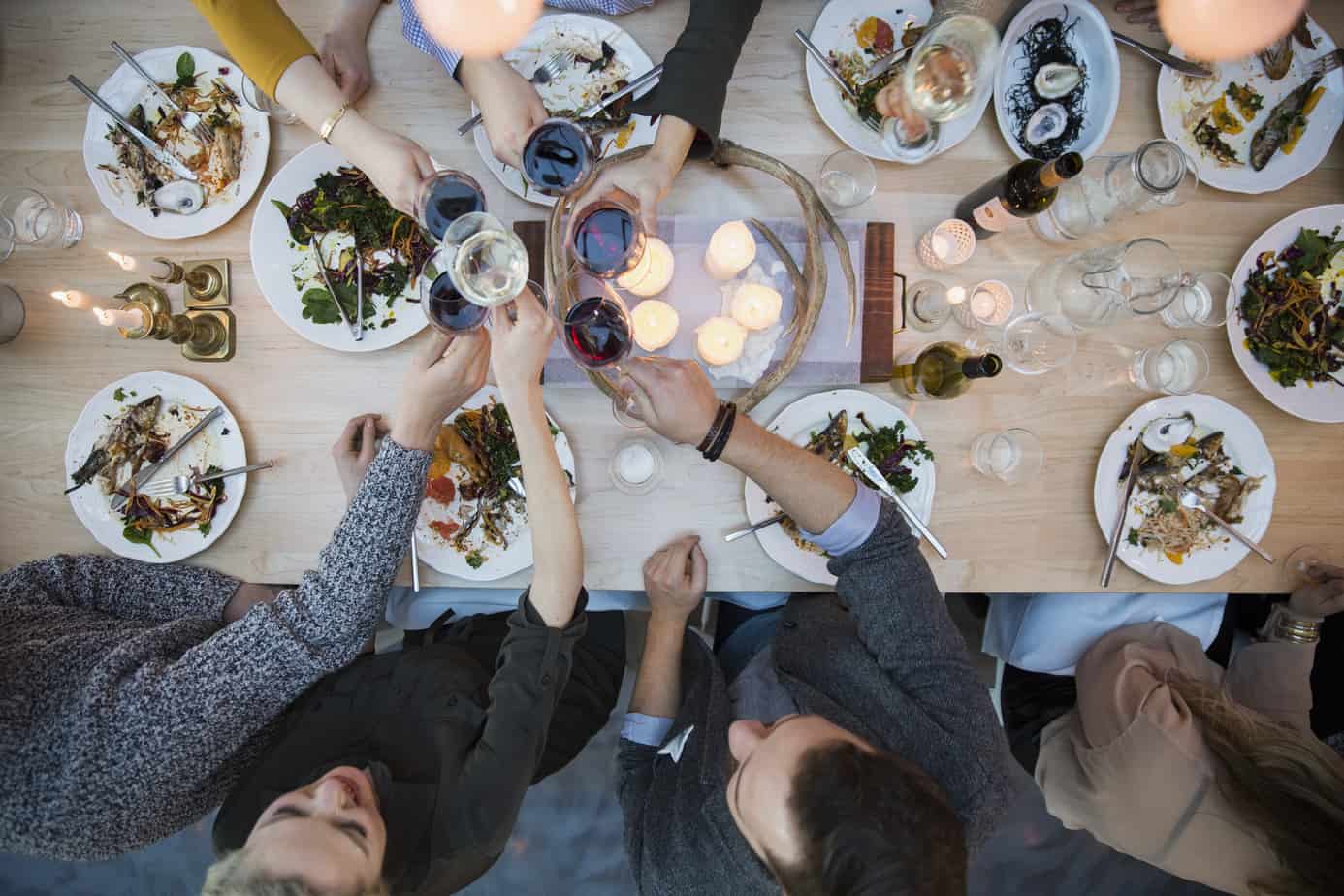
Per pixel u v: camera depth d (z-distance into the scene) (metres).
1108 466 1.21
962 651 1.04
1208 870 1.13
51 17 1.17
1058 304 1.21
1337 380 1.21
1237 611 1.50
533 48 1.17
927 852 0.76
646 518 1.20
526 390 0.96
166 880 1.91
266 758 1.04
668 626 1.26
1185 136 1.22
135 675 0.96
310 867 0.84
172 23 1.18
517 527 1.16
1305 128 1.22
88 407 1.15
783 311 1.16
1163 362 1.21
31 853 0.93
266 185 1.18
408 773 1.04
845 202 1.19
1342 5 1.23
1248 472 1.22
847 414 1.18
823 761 0.82
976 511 1.22
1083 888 1.98
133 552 1.15
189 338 1.16
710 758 1.05
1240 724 1.11
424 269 1.03
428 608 1.39
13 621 1.04
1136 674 1.22
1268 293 1.22
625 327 0.99
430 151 1.18
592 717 1.38
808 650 1.12
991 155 1.21
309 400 1.18
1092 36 1.18
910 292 1.20
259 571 1.17
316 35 1.19
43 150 1.18
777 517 1.17
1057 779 1.31
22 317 1.17
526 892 1.94
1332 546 1.23
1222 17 0.93
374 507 0.99
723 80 1.08
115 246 1.18
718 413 1.00
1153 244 1.21
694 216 1.17
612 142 1.17
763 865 0.94
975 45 1.00
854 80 1.19
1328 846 0.99
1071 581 1.23
